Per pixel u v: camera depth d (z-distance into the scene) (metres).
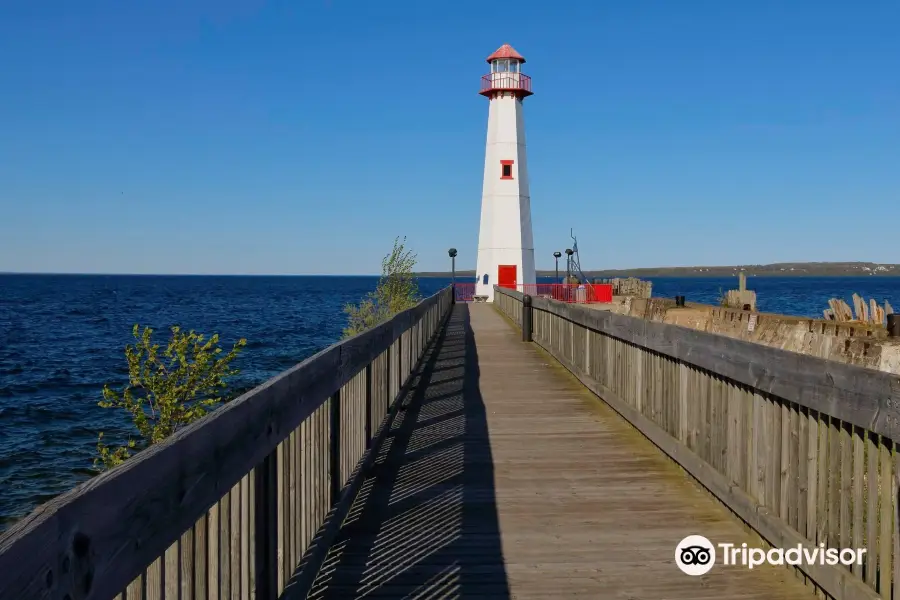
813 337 11.83
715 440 6.05
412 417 9.45
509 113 43.38
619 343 9.58
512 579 4.58
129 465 2.06
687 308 24.23
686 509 5.88
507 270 43.47
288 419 3.77
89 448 17.05
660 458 7.45
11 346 39.62
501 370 13.68
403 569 4.73
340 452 5.56
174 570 2.50
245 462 3.07
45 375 28.80
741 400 5.52
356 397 6.41
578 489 6.42
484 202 44.25
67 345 40.47
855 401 3.83
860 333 12.12
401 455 7.58
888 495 3.65
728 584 4.50
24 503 13.43
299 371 3.99
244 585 3.28
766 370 4.91
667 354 7.18
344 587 4.47
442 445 8.00
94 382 27.00
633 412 8.59
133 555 2.05
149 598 2.39
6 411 21.11
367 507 5.95
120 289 154.25
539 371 13.55
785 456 4.79
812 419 4.41
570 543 5.17
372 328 7.04
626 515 5.74
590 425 8.98
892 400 3.49
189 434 2.47
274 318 64.19
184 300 101.81
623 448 7.86
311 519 4.60
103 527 1.88
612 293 39.47
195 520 2.52
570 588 4.45
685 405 6.81
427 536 5.31
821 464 4.29
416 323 12.79
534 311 18.80
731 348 5.52
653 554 4.97
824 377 4.15
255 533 3.46
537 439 8.27
